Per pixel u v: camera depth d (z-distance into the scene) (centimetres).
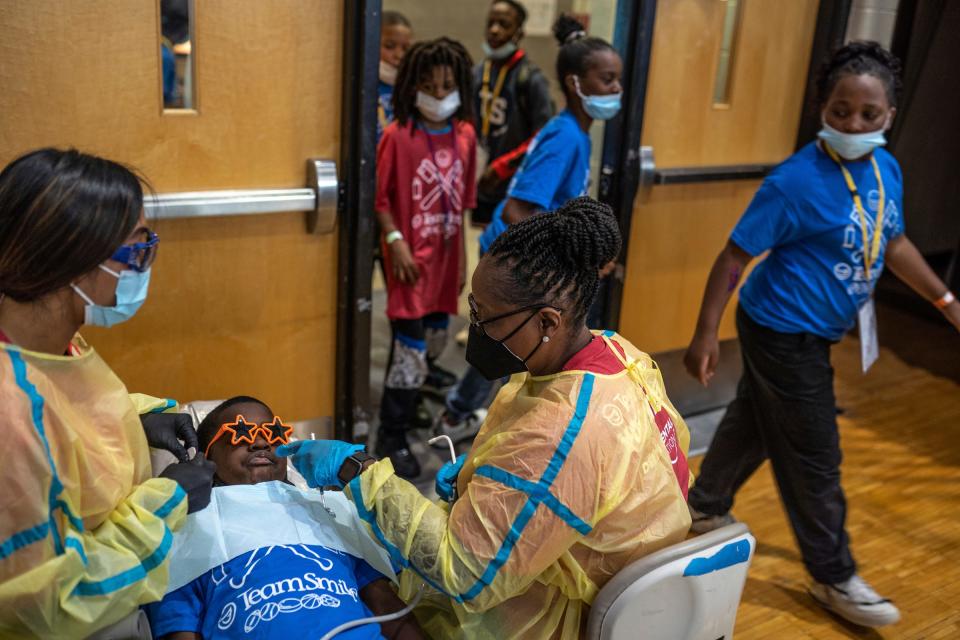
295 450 164
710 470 281
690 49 320
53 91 212
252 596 150
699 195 346
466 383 335
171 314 250
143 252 129
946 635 254
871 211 233
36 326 125
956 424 385
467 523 135
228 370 266
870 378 430
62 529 123
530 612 150
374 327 457
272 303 267
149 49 222
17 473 116
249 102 241
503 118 412
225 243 252
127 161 227
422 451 338
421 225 305
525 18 406
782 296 241
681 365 373
